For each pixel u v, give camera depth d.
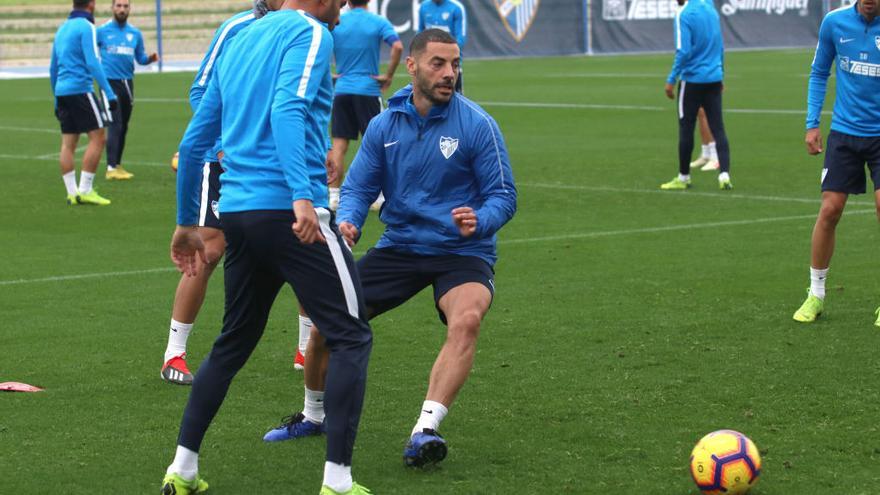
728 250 11.66
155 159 19.91
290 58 5.32
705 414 6.81
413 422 6.78
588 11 46.19
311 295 5.50
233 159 5.52
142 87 35.62
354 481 5.85
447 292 6.35
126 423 6.82
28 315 9.47
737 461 5.46
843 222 12.98
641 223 13.25
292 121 5.24
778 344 8.29
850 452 6.15
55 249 12.32
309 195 5.24
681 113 15.46
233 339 5.72
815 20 50.03
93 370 7.93
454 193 6.54
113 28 17.41
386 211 6.66
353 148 21.48
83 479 5.93
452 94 6.52
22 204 15.38
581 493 5.66
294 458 6.23
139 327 9.09
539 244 12.13
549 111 26.31
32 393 7.40
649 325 8.86
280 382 7.63
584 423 6.68
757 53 45.81
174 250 5.93
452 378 6.06
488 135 6.43
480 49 44.91
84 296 10.15
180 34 49.38
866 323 8.84
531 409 6.95
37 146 21.91
